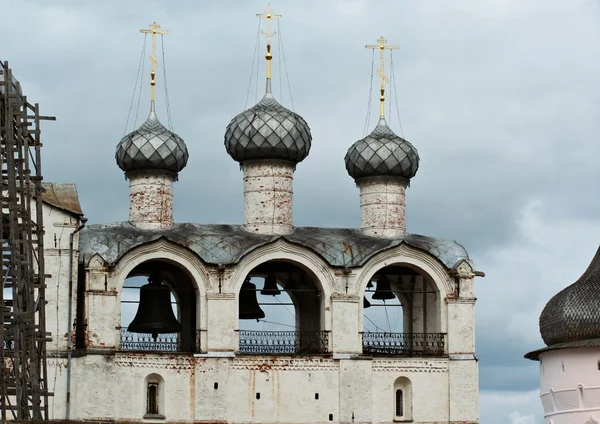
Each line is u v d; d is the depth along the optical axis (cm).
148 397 8238
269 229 8644
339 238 8681
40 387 7525
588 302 9369
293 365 8394
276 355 8388
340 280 8519
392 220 8819
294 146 8700
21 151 7256
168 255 8350
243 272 8419
